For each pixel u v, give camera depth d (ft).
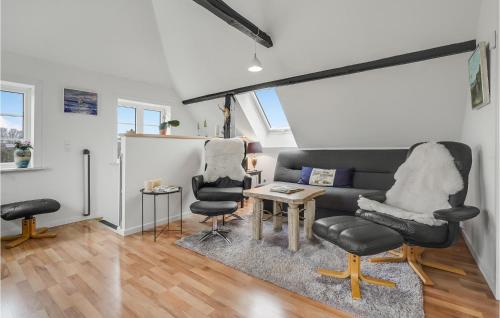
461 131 10.14
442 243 6.12
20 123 10.48
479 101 6.81
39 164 10.48
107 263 7.22
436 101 9.68
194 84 14.97
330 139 13.62
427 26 7.75
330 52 9.70
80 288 5.96
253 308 5.26
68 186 11.32
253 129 15.98
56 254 7.81
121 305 5.35
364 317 4.96
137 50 12.68
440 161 7.26
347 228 6.06
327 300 5.49
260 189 9.53
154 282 6.23
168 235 9.52
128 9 10.92
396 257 7.41
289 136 16.07
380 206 7.20
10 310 5.17
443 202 6.88
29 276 6.49
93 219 11.91
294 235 8.03
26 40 9.73
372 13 8.06
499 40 5.57
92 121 12.09
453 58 8.32
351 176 11.76
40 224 10.44
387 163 11.21
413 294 5.66
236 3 9.52
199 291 5.86
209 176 11.60
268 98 15.43
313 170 12.46
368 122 11.74
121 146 9.73
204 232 9.78
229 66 12.57
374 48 8.92
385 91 10.25
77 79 11.57
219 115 16.61
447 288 5.98
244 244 8.56
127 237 9.33
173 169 11.28
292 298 5.60
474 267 6.99
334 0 8.19
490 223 6.17
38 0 8.99
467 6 7.06
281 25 9.60
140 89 14.23
